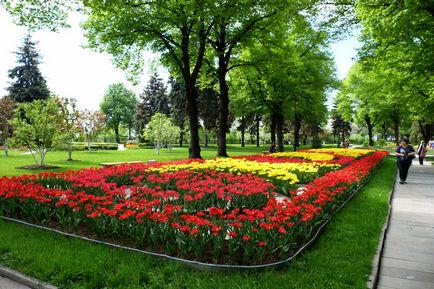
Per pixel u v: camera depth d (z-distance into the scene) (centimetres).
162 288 421
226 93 2445
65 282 446
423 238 669
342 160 1750
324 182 878
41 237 614
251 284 416
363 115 5809
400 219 825
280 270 475
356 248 559
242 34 2280
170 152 3844
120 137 9575
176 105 5369
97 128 3981
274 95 3127
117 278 438
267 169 1230
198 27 2041
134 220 585
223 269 464
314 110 3912
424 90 2512
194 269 475
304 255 520
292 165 1340
